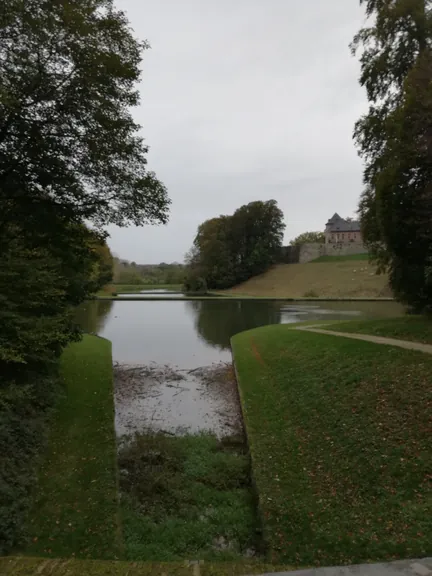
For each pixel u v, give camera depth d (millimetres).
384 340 12328
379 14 15039
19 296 7980
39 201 9492
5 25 7039
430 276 13477
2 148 8391
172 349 20047
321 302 45156
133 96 9617
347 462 6406
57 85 8531
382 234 14367
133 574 3521
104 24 8984
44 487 6121
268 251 75188
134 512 5922
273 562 4578
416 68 12688
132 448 8078
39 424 7773
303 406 9070
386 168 14188
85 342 18297
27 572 3512
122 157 9797
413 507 4953
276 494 5969
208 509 6117
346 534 4793
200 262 72062
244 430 9359
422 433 6422
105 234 11336
